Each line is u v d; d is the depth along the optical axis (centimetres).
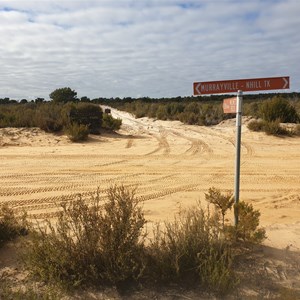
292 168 1210
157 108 4056
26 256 468
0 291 409
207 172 1152
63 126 2014
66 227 456
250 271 462
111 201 462
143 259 445
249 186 983
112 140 1880
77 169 1187
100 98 8925
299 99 3931
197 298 414
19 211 757
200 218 489
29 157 1390
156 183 1013
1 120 2127
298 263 484
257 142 1745
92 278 429
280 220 691
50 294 395
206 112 3058
